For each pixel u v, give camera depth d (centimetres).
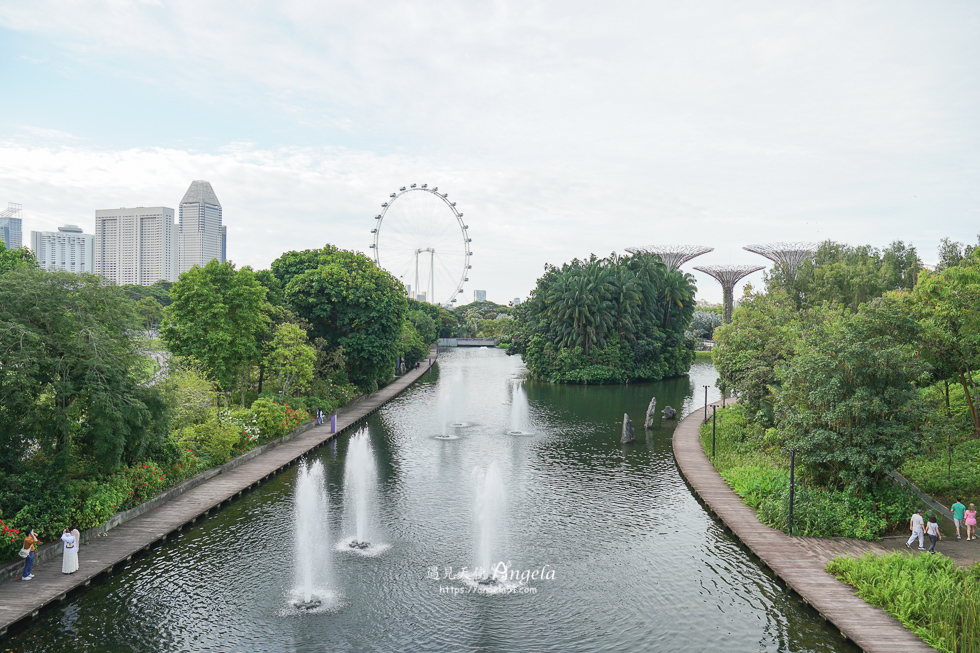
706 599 2108
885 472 2708
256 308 4638
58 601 1986
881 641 1764
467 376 9944
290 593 2114
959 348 3306
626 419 4672
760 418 4056
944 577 1981
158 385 2923
